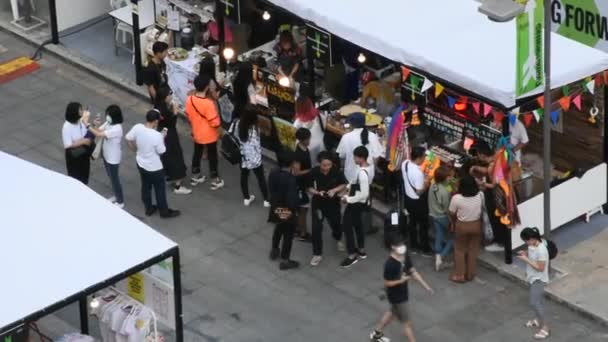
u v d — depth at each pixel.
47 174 25.06
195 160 30.69
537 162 28.66
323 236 29.11
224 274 28.25
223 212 30.08
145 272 23.78
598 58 27.45
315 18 29.67
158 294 23.78
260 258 28.66
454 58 27.67
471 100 27.25
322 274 28.11
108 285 22.34
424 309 27.03
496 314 26.89
